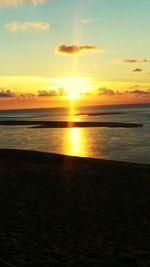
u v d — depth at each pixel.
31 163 24.50
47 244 11.36
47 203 15.62
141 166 24.11
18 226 12.85
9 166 23.34
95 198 16.47
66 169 22.56
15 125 90.69
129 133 63.78
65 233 12.31
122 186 18.52
